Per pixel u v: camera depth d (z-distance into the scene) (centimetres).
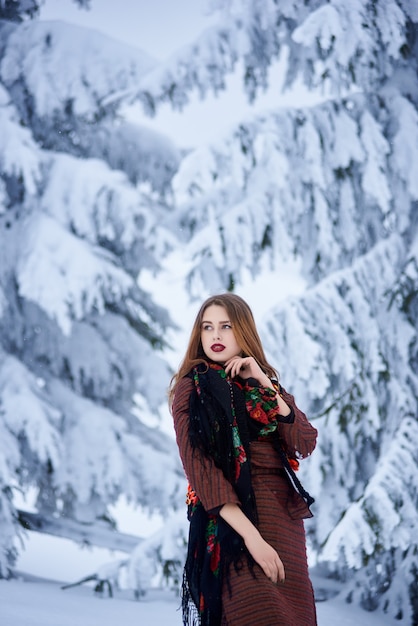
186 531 613
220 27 747
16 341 861
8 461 657
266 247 680
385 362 605
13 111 743
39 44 834
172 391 286
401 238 668
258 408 271
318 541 603
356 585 594
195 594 263
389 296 642
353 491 620
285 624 245
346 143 660
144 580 593
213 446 262
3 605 475
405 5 646
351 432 611
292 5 703
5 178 809
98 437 794
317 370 623
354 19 623
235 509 255
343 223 689
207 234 668
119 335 927
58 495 840
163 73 761
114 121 945
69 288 735
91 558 956
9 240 773
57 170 803
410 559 554
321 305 635
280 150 649
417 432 562
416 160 642
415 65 696
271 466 270
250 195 684
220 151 663
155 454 805
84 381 898
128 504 784
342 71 671
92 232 791
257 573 252
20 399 701
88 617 486
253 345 288
